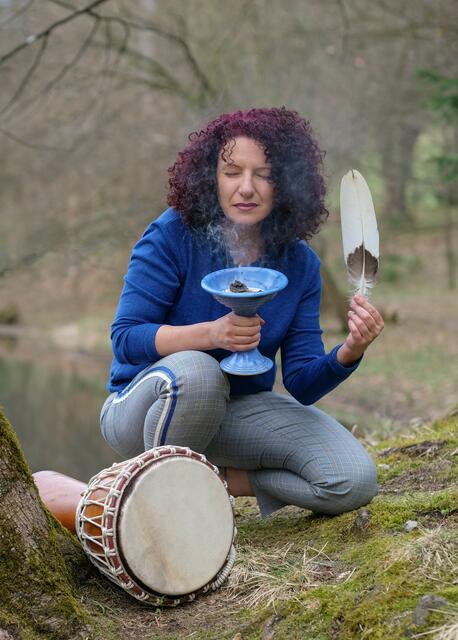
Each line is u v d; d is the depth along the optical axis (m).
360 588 2.44
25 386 14.23
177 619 2.51
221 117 2.94
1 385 14.30
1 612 2.30
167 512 2.56
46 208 15.70
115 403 3.04
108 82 13.59
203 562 2.60
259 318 2.70
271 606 2.46
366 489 3.00
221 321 2.71
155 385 2.82
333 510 3.04
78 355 17.72
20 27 11.01
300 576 2.61
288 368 3.10
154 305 2.91
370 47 14.09
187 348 2.79
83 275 20.75
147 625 2.48
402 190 23.11
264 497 3.21
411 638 2.14
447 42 11.40
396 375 10.89
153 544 2.53
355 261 2.96
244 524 3.38
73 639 2.34
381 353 12.59
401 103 14.71
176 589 2.55
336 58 13.77
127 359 2.90
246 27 14.09
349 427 8.26
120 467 2.61
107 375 15.28
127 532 2.49
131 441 3.02
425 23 11.57
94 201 15.02
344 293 16.02
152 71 13.45
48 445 9.76
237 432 3.08
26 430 10.69
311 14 13.92
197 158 2.89
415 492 3.26
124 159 14.73
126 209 13.06
